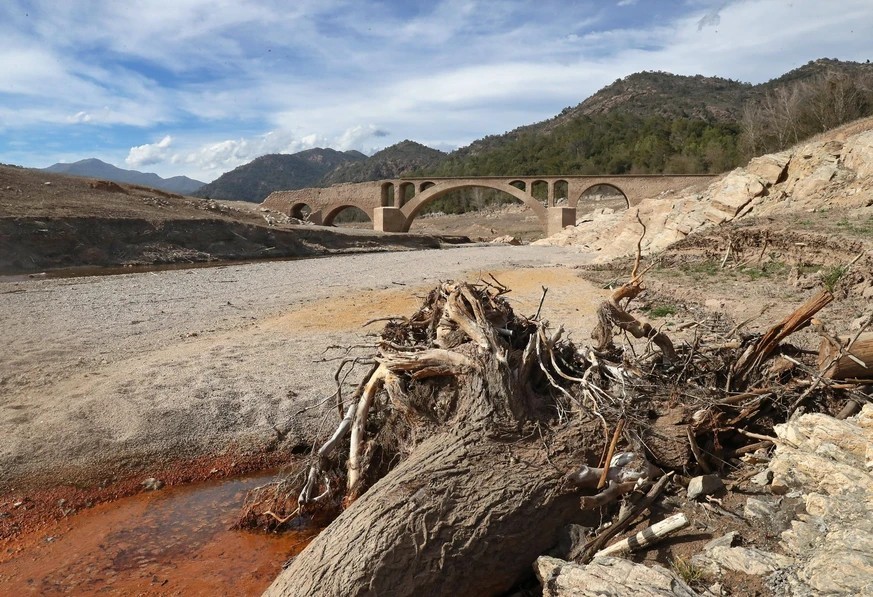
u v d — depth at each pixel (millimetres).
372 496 5000
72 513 6617
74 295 18250
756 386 6496
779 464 5320
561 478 5297
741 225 21922
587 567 4566
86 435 7805
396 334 7398
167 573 5637
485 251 40938
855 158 23953
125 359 10984
